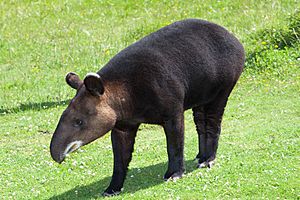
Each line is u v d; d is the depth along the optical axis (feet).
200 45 49.19
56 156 44.24
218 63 49.98
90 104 44.86
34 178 53.67
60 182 52.49
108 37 102.68
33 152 60.95
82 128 44.75
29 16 116.67
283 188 45.91
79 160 56.90
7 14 117.39
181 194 46.70
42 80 87.56
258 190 46.06
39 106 76.02
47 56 98.37
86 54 96.84
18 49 102.78
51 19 115.24
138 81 46.32
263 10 103.45
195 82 48.80
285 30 89.97
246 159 52.31
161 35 48.67
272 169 49.47
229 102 70.95
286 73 77.71
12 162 58.03
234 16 105.70
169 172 49.60
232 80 51.44
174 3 116.67
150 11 114.62
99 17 115.03
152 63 46.62
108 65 46.91
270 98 70.69
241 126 62.34
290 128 59.00
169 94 46.98
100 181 51.96
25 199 49.65
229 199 45.21
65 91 81.30
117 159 48.91
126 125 48.06
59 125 44.75
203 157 52.37
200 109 52.37
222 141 57.82
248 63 81.82
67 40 104.27
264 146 54.95
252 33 93.04
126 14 115.34
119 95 45.91
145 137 62.75
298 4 102.58
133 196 47.29
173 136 48.42
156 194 47.19
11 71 93.71
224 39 50.78
